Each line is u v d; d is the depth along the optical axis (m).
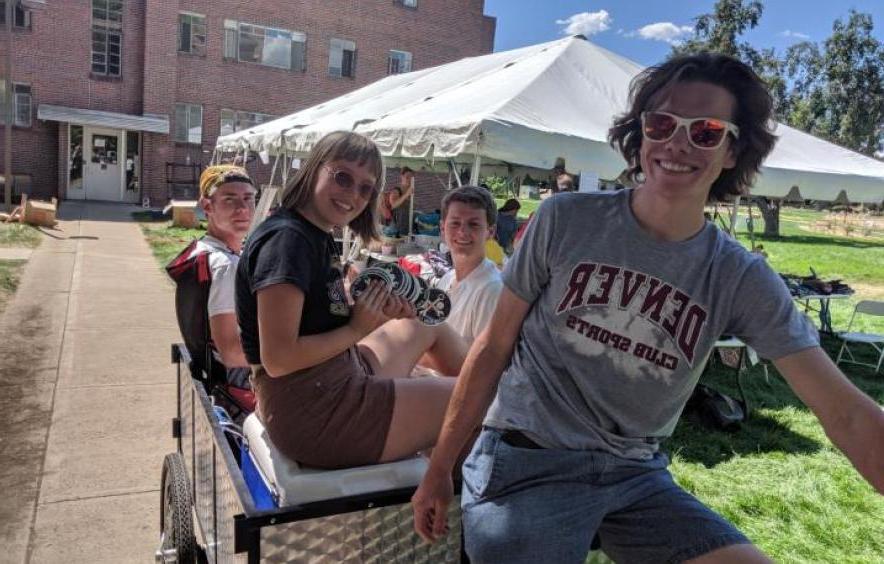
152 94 19.72
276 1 21.16
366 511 1.53
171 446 3.98
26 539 2.98
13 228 11.96
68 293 7.66
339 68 22.48
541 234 1.48
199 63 20.52
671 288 1.38
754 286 1.37
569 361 1.43
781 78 41.00
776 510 3.70
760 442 4.72
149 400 4.65
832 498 3.86
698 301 1.38
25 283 7.99
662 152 1.38
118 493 3.41
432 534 1.54
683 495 1.47
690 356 1.39
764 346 1.38
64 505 3.28
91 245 11.22
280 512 1.43
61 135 18.91
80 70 19.09
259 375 1.73
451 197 2.91
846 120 40.44
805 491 3.94
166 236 13.02
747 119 1.39
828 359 1.35
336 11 21.97
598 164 5.68
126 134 19.80
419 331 2.15
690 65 1.39
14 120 18.77
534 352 1.48
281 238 1.62
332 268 1.73
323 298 1.67
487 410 1.55
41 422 4.19
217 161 17.42
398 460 1.76
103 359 5.45
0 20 18.22
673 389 1.42
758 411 5.34
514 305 1.51
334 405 1.69
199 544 2.44
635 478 1.48
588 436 1.44
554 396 1.44
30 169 19.03
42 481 3.49
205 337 2.67
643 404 1.42
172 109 20.06
